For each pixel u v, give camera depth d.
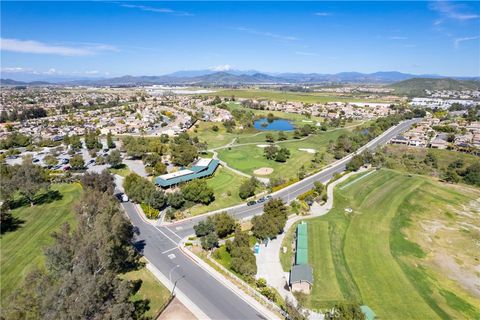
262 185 133.00
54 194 115.69
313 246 85.44
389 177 145.38
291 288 67.81
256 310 60.28
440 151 190.50
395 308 63.62
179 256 78.94
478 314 62.97
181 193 110.62
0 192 96.38
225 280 69.19
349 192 127.06
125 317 45.34
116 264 67.62
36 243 82.38
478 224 101.75
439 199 120.38
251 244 86.31
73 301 42.03
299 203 113.38
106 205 76.00
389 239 91.06
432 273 76.00
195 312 59.16
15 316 42.00
